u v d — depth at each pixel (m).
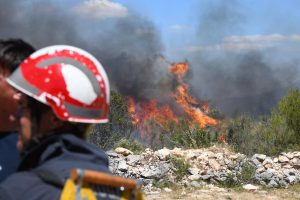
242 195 13.25
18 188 2.12
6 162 3.00
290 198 13.11
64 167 2.16
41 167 2.16
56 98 2.30
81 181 2.09
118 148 15.68
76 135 2.37
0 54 2.68
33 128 2.34
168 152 15.51
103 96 2.41
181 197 12.80
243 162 15.33
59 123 2.34
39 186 2.12
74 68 2.35
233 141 18.34
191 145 18.44
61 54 2.38
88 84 2.36
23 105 2.36
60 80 2.31
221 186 14.20
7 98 2.66
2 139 2.98
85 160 2.25
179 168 14.52
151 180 13.97
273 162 16.06
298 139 18.67
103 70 2.47
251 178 14.52
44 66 2.34
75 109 2.32
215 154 15.88
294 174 15.12
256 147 18.05
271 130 18.73
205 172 14.63
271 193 13.62
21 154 2.38
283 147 18.42
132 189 2.30
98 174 2.15
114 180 2.21
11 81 2.36
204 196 12.94
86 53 2.45
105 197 2.17
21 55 2.70
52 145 2.23
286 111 19.27
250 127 19.25
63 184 2.11
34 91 2.32
